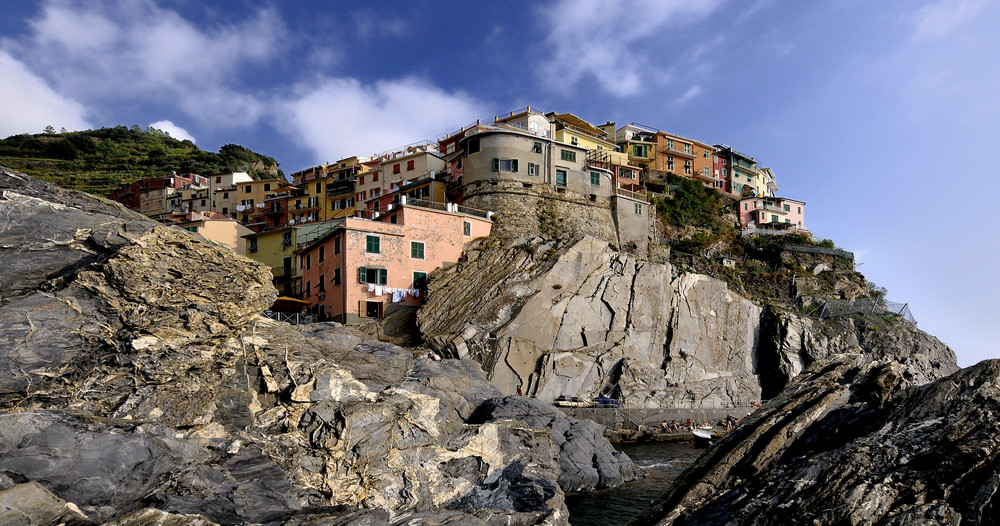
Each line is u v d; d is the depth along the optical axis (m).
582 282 59.12
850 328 73.62
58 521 13.52
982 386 15.27
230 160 166.25
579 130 95.00
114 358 20.17
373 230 56.75
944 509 12.99
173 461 17.50
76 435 15.94
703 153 108.00
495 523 21.98
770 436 18.11
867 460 14.88
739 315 69.62
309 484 22.20
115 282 20.55
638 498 33.97
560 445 35.25
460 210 66.19
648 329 61.12
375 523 17.53
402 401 27.97
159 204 114.94
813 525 13.89
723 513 15.98
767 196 114.88
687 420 56.16
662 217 88.12
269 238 68.44
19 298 19.16
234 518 16.77
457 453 28.73
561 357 54.38
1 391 17.88
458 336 50.84
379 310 55.59
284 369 25.97
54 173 142.25
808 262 86.94
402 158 85.88
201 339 22.39
